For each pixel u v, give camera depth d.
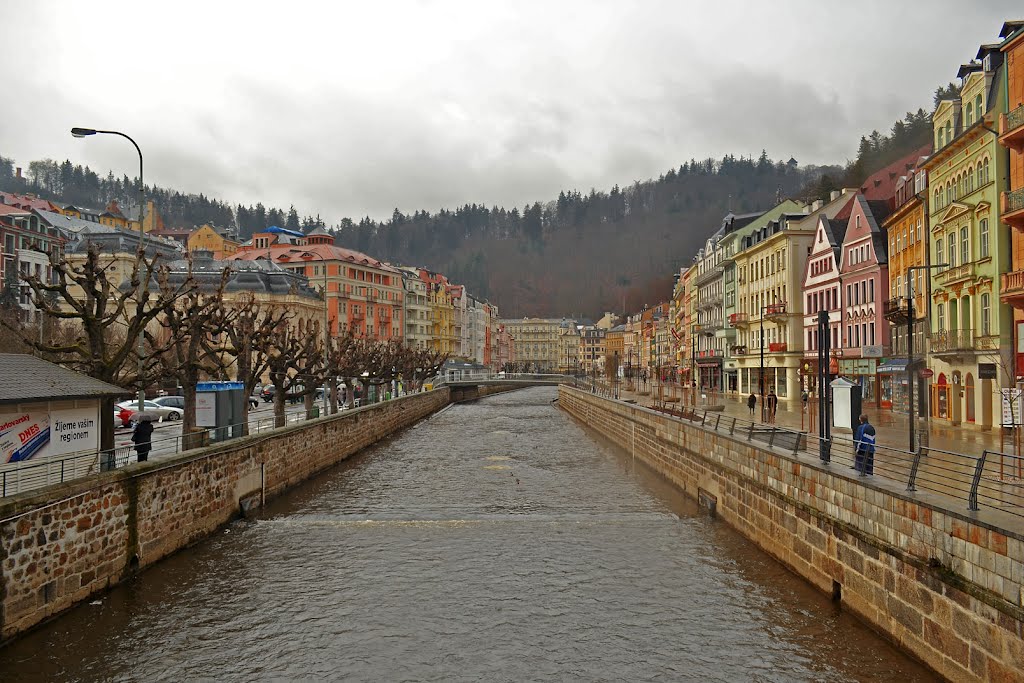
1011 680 12.84
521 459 51.41
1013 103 34.44
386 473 44.72
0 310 55.28
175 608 20.83
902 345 48.06
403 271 159.62
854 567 18.97
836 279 61.25
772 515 24.95
